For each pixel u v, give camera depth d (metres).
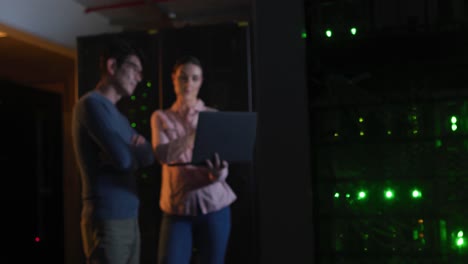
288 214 0.48
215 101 2.69
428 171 0.50
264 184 0.49
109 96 1.85
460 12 0.48
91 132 1.68
